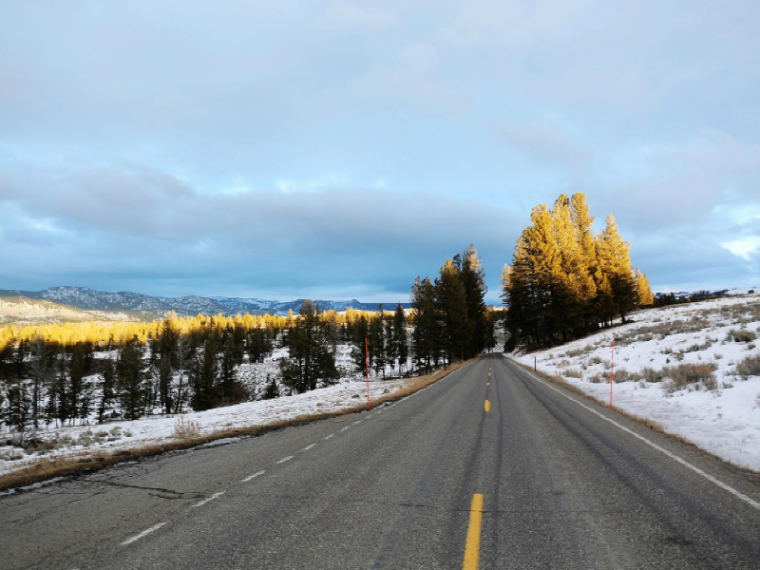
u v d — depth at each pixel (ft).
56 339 376.48
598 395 50.08
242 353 325.83
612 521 13.73
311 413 43.88
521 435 28.04
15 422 157.17
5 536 13.39
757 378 38.78
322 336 167.43
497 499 15.97
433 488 17.47
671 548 11.75
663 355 68.23
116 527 13.99
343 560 11.26
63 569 11.05
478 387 62.39
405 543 12.25
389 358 238.48
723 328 76.48
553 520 13.85
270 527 13.69
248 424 37.50
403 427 32.48
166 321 250.37
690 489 16.90
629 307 167.02
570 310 141.90
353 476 19.53
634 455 22.53
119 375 167.43
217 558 11.53
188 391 203.31
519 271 158.92
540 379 74.59
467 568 10.66
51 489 18.81
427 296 157.79
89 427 45.37
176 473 21.07
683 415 33.45
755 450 22.68
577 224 166.40
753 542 12.11
